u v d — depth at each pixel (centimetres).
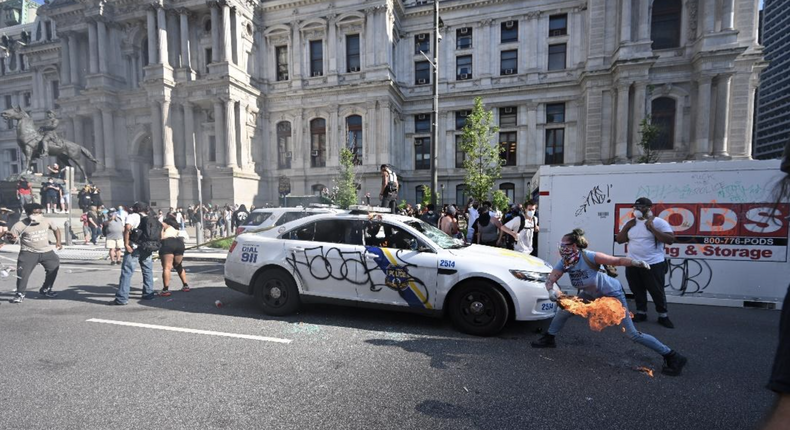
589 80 2659
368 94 2914
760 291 667
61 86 3462
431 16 3184
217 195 2811
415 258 535
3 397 335
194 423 297
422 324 558
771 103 9394
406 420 306
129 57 3338
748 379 388
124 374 382
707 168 687
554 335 468
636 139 2489
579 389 363
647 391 361
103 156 3266
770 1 9512
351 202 2430
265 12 3166
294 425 297
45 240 705
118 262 1182
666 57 2552
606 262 426
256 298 603
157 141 2927
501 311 497
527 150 3017
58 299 702
